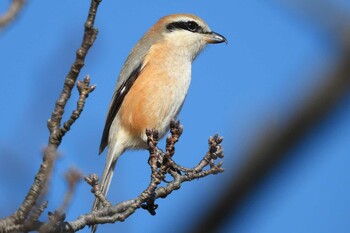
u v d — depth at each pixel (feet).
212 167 27.35
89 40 20.17
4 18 19.43
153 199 26.73
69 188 20.02
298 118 9.36
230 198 9.60
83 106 20.42
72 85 20.54
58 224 22.31
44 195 20.22
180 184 26.86
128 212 24.35
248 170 9.55
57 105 20.62
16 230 20.08
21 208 20.11
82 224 23.45
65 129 20.33
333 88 9.25
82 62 20.33
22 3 19.75
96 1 19.90
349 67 9.25
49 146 20.43
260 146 9.52
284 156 9.41
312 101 9.34
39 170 20.27
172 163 25.13
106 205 25.26
